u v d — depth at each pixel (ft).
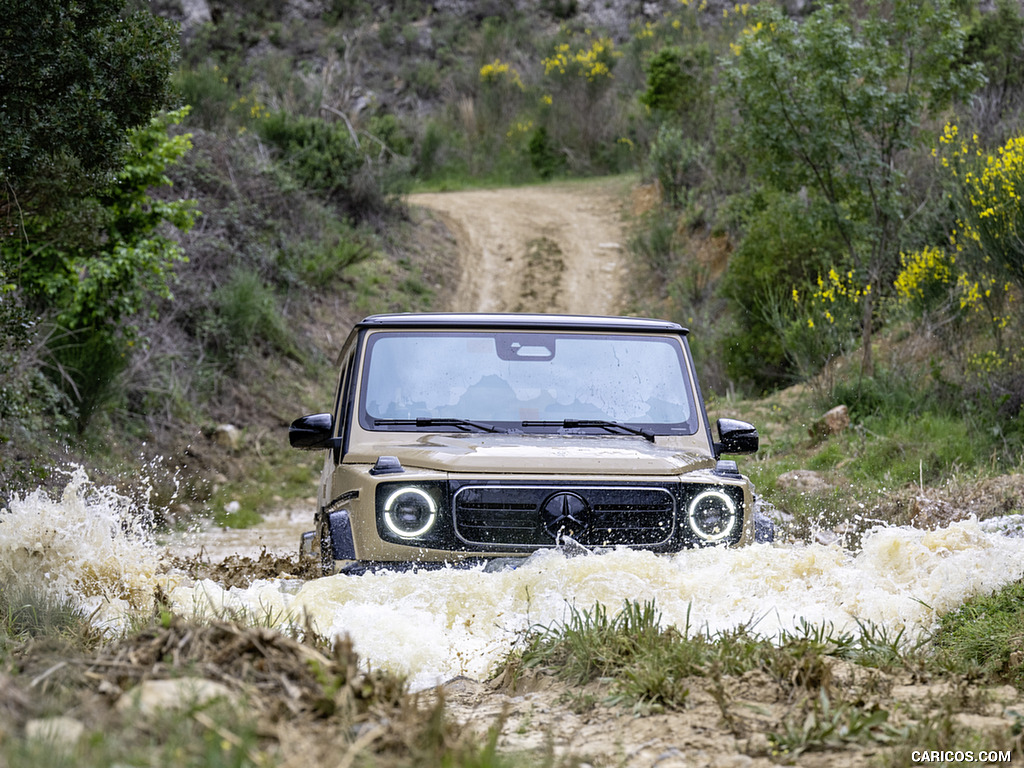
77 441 70.64
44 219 52.42
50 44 39.60
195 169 114.42
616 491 25.02
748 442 29.78
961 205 69.26
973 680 19.72
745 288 92.79
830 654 20.44
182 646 15.42
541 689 19.80
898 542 25.98
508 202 172.14
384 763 12.34
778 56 78.33
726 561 23.98
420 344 29.84
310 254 119.96
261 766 11.39
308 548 32.71
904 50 78.74
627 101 209.15
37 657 15.76
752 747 15.46
